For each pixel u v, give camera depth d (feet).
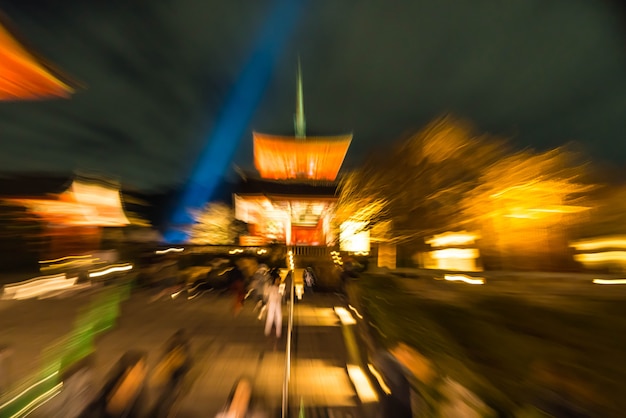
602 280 18.39
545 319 14.98
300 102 110.32
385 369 17.25
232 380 29.14
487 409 14.62
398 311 22.91
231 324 52.06
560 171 26.84
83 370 20.20
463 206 30.09
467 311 17.69
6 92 34.99
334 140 137.28
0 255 97.14
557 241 25.04
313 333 46.78
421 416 16.93
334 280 81.05
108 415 18.19
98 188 113.39
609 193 24.76
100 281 91.20
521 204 27.02
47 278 87.66
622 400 12.16
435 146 33.09
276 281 83.35
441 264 30.40
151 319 55.36
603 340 13.35
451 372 16.85
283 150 138.72
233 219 138.62
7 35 29.68
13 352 34.71
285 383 28.50
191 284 85.05
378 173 37.06
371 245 41.78
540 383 13.73
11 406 22.33
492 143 30.94
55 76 34.50
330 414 23.26
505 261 26.73
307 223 135.85
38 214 103.91
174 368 22.94
